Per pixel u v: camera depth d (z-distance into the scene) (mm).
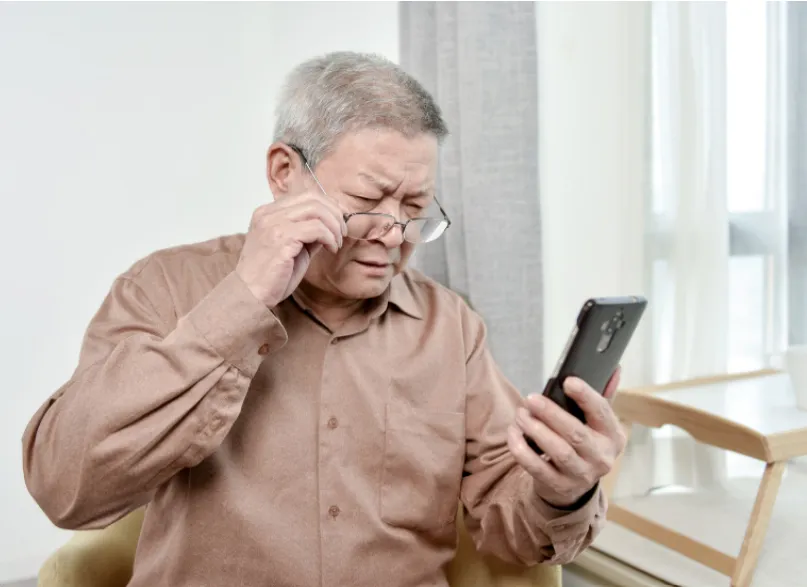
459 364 1211
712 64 1387
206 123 2137
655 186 1492
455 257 1673
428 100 1079
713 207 1408
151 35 2033
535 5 1543
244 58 2180
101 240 2023
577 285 1596
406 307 1225
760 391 1355
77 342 2023
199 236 2160
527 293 1571
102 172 2004
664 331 1498
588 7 1524
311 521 1083
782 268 1381
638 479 1539
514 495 1104
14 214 1918
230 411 946
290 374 1119
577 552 1089
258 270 938
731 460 1502
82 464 924
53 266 1973
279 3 2213
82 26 1945
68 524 989
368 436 1131
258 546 1053
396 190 1038
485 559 1231
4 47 1868
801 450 1166
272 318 936
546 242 1606
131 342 954
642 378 1523
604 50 1518
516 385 1580
